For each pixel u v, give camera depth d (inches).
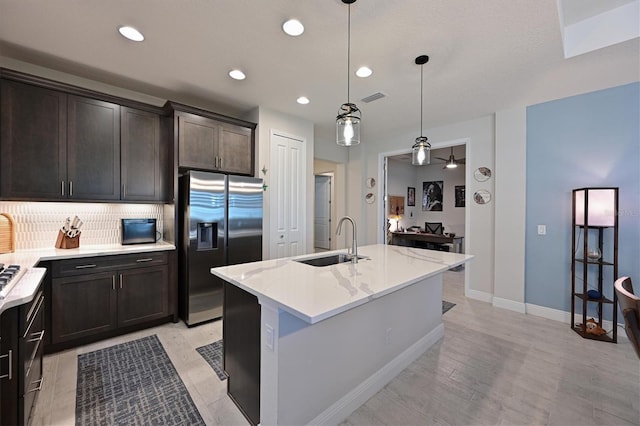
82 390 75.0
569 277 126.9
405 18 75.6
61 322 93.4
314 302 49.9
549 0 69.1
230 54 94.0
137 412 67.6
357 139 86.7
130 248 108.3
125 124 113.2
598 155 119.6
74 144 101.7
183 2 70.2
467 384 81.4
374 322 79.0
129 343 101.1
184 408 69.2
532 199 136.5
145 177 118.1
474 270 159.5
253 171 144.2
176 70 105.1
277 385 55.8
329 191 303.1
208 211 119.9
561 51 91.0
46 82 95.2
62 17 75.8
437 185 326.6
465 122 161.8
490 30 80.4
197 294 117.6
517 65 99.9
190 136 122.6
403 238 299.4
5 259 85.0
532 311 136.6
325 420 64.8
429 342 102.8
